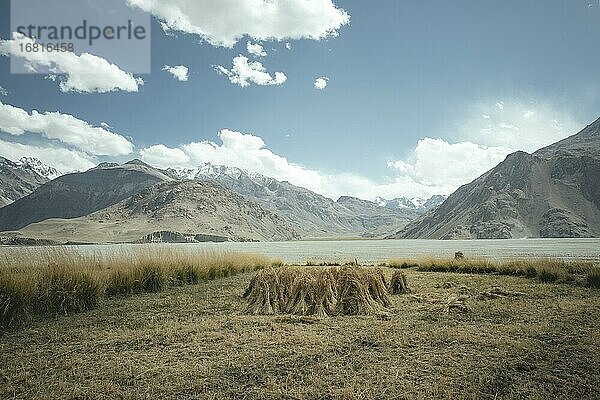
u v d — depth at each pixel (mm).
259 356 6934
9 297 9172
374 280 11867
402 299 13039
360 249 87625
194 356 7012
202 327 9078
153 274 15469
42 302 10562
